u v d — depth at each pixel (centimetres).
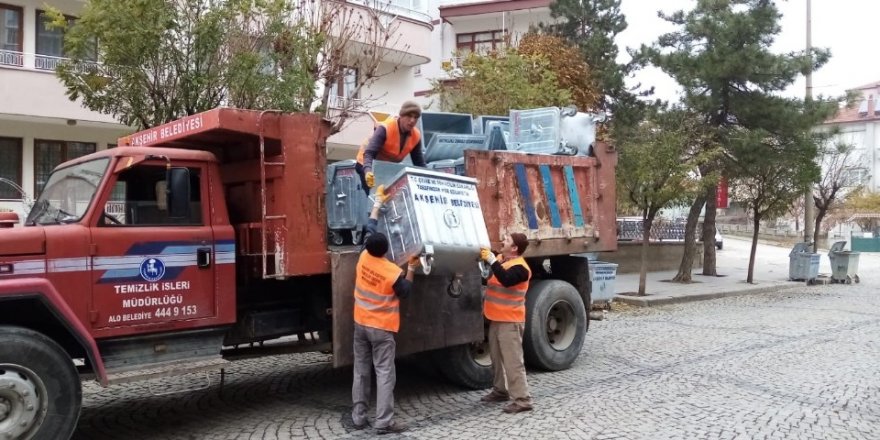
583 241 848
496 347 671
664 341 1033
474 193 667
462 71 1806
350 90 1720
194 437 592
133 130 1249
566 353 834
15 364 481
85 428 628
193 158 592
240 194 653
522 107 1550
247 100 909
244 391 751
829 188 2316
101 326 534
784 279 2133
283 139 601
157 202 574
